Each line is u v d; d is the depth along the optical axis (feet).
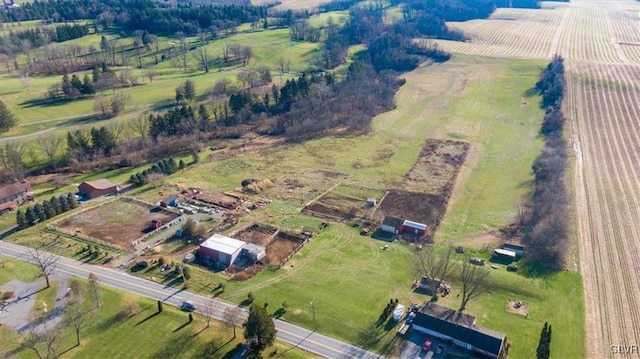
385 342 234.38
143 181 409.28
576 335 239.30
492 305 259.80
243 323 236.43
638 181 410.11
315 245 319.47
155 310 254.06
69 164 446.19
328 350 229.66
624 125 525.75
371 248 317.42
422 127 542.16
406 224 338.13
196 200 381.40
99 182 399.24
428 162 456.04
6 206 362.12
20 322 245.04
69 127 513.86
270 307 258.16
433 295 266.36
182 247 316.81
